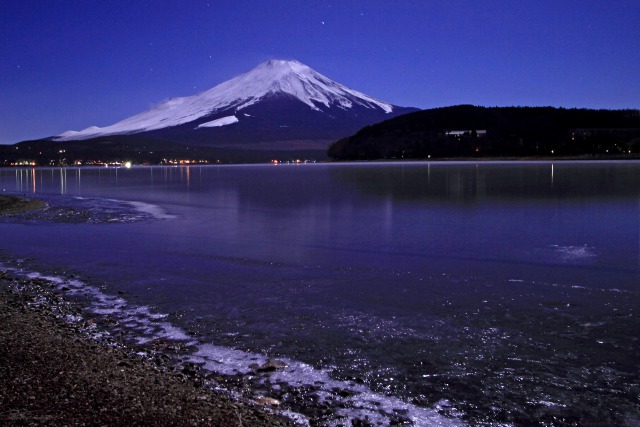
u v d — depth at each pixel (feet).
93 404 15.96
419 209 79.77
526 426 16.31
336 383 19.13
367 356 21.65
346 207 84.58
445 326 25.27
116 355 20.83
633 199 89.71
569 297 30.04
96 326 25.20
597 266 38.45
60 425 14.44
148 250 46.19
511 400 17.89
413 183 146.41
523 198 94.38
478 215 70.69
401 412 17.06
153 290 32.22
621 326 24.93
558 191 108.88
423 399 17.95
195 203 95.76
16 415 14.90
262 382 19.10
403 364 20.84
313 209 82.33
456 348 22.45
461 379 19.48
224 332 24.57
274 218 70.64
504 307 28.22
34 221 68.90
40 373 18.22
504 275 35.78
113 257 42.98
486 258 41.83
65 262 40.93
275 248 47.01
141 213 78.64
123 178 232.12
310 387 18.75
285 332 24.58
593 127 477.77
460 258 41.96
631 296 30.07
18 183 192.95
